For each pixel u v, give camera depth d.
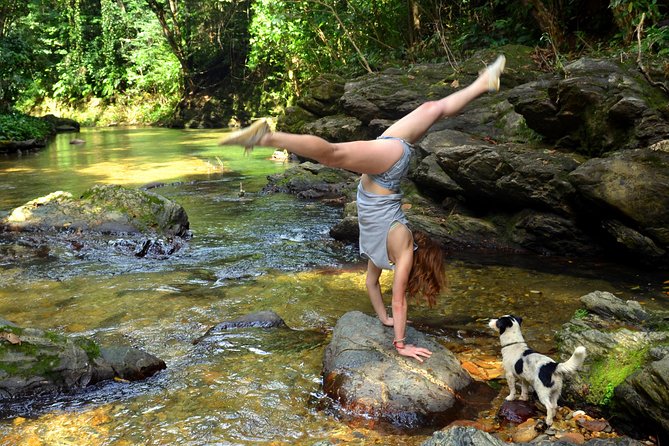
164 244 7.72
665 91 7.01
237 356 4.58
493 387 4.05
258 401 3.90
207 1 33.22
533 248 7.40
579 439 3.35
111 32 37.03
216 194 11.75
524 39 12.32
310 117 16.12
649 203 6.26
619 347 3.78
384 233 3.94
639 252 6.43
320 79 15.95
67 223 8.45
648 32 8.44
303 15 17.47
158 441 3.46
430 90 11.66
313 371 4.32
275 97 29.89
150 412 3.78
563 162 7.18
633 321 4.19
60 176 14.09
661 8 9.72
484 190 7.75
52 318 5.41
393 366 3.99
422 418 3.66
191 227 9.09
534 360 3.60
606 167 6.48
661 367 3.19
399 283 3.97
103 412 3.79
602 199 6.43
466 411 3.75
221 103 32.59
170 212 8.62
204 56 34.47
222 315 5.47
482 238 7.68
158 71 35.34
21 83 27.92
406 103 11.69
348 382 3.90
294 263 7.11
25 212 8.70
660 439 3.25
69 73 37.28
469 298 5.78
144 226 8.41
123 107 36.50
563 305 5.50
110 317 5.43
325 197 11.27
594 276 6.34
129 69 36.19
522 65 10.76
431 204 8.79
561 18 10.83
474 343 4.76
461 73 11.39
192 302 5.82
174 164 16.34
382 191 3.89
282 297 5.93
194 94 34.12
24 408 3.84
